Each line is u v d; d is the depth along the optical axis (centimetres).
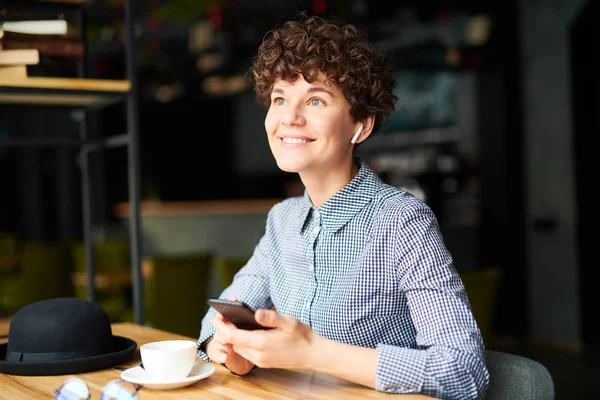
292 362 117
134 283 214
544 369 136
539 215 539
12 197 938
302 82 137
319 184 143
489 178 555
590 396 389
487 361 140
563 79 521
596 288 519
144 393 122
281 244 154
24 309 144
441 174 762
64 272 498
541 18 533
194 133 1093
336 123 137
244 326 120
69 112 243
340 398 116
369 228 138
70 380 113
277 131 140
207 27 664
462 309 124
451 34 696
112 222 942
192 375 130
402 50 564
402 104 848
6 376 136
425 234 131
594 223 519
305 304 144
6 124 909
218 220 605
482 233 556
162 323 389
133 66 211
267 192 1055
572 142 516
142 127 1056
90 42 693
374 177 145
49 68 194
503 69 546
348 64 135
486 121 557
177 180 1089
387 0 523
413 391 118
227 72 720
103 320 145
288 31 138
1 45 186
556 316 529
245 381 128
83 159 247
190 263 391
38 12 202
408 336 137
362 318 136
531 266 544
